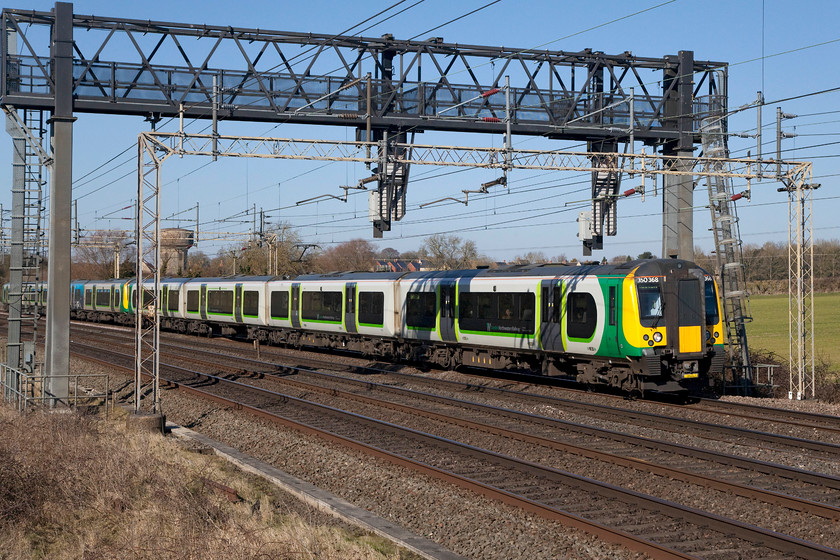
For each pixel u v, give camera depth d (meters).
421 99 22.61
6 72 18.09
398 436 14.60
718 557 8.03
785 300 68.69
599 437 14.35
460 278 23.94
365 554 8.26
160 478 10.99
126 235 53.78
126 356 31.33
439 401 18.64
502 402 18.56
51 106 18.48
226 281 39.31
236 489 10.96
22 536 9.19
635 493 9.95
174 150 17.31
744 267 23.14
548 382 22.83
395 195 23.34
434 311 24.88
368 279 28.28
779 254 73.50
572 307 19.67
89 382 24.70
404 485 11.18
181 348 33.50
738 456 12.30
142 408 19.08
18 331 20.31
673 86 24.38
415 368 26.59
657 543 8.30
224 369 26.22
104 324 56.75
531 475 11.48
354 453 13.22
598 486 10.42
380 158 19.03
